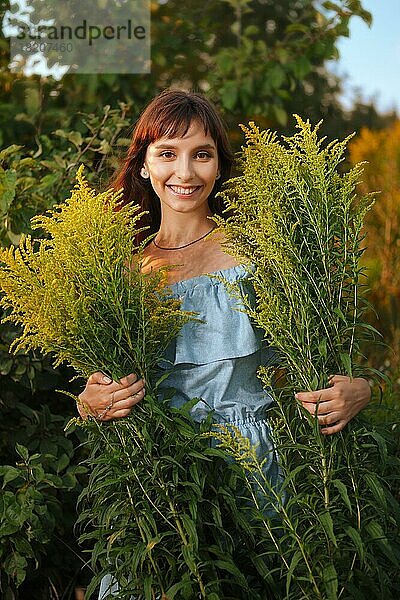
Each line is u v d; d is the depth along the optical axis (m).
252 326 2.08
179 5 4.61
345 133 5.96
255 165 1.98
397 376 3.41
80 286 1.87
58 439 2.71
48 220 1.91
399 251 5.11
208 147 2.13
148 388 1.93
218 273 2.13
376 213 5.68
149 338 1.94
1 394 2.76
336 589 1.81
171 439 1.89
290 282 1.90
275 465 2.09
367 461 1.99
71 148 3.30
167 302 1.97
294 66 4.41
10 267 1.91
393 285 4.79
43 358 2.72
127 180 2.37
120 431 1.93
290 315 1.89
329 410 1.90
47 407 2.73
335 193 1.93
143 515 1.91
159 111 2.13
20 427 2.79
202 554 1.90
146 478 1.89
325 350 1.86
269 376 2.02
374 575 1.95
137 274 1.94
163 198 2.17
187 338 2.10
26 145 3.76
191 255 2.22
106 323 1.89
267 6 5.23
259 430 2.09
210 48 4.62
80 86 3.94
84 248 1.83
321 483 1.89
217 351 2.08
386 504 1.87
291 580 1.93
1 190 2.65
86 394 1.95
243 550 1.97
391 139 6.20
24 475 2.50
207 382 2.10
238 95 4.40
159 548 1.90
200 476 1.92
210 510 1.96
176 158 2.12
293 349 1.92
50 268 1.88
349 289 1.97
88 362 1.94
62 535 2.72
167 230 2.25
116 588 2.17
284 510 1.86
